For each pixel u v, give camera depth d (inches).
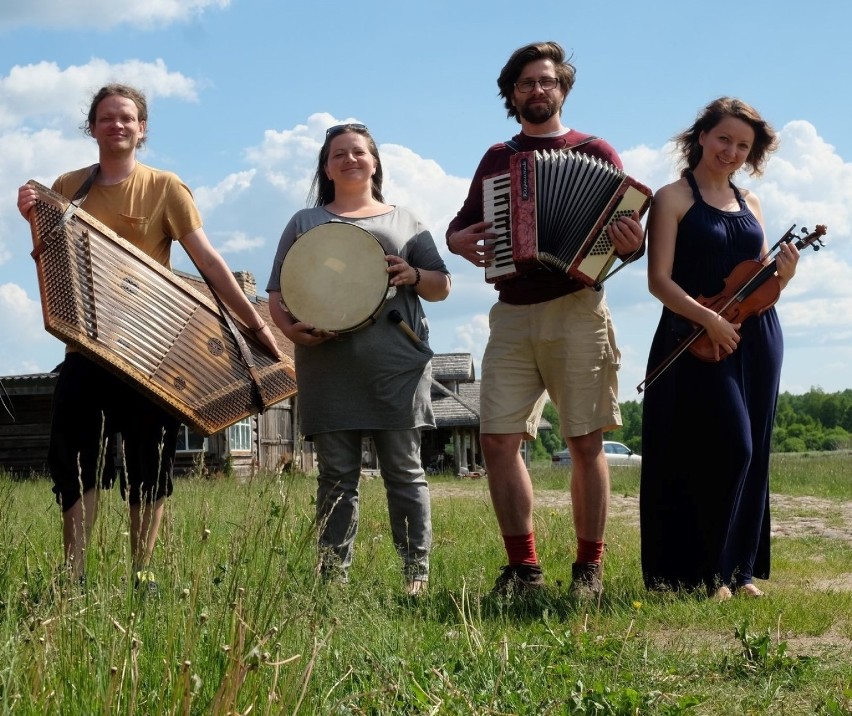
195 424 199.8
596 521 228.8
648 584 225.3
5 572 165.3
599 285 221.5
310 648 133.6
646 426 227.6
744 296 219.0
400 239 228.2
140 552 189.3
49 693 110.3
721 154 224.1
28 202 189.5
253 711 115.4
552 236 218.5
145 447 200.8
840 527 415.2
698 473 221.0
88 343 187.8
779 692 145.6
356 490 223.1
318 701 126.4
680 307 219.0
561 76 232.4
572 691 136.8
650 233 225.9
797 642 179.6
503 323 229.0
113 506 179.2
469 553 273.9
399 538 223.3
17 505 261.3
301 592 153.5
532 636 170.2
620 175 218.7
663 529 224.1
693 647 169.8
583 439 227.0
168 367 197.2
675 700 139.2
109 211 203.2
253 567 161.6
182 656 122.2
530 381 229.3
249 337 213.8
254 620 135.3
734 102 225.9
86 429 196.7
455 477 1460.4
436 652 154.9
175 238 209.2
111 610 130.9
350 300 217.2
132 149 206.2
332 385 219.1
